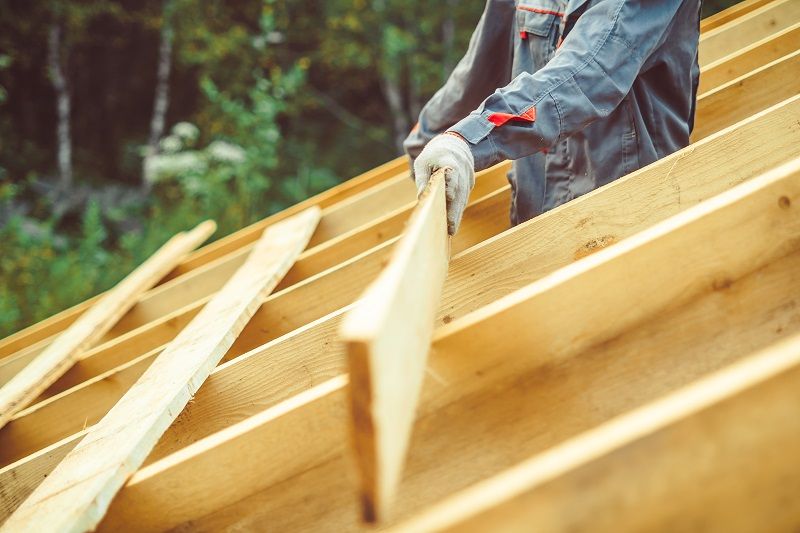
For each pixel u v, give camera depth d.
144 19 12.89
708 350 0.96
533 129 1.43
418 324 0.89
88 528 1.00
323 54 13.55
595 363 0.96
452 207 1.40
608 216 1.50
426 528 0.62
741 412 0.62
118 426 1.29
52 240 8.77
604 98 1.48
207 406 1.49
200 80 13.01
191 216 8.03
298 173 11.95
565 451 0.65
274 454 1.03
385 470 0.67
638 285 0.97
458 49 13.22
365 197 3.07
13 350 3.21
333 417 1.02
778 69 2.15
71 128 13.08
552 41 1.76
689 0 1.64
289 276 2.47
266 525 1.03
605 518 0.61
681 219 1.00
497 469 0.96
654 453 0.62
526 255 1.52
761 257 0.97
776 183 0.98
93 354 2.38
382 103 14.46
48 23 12.46
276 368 1.50
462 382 0.98
